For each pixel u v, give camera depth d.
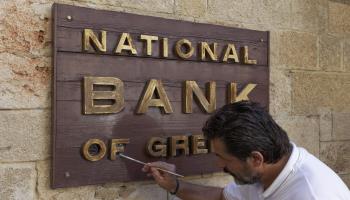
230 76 2.58
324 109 3.11
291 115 2.92
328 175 1.64
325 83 3.11
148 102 2.25
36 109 2.01
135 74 2.24
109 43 2.16
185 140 2.38
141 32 2.26
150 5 2.34
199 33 2.47
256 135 1.56
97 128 2.12
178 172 2.38
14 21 1.96
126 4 2.26
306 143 3.01
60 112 2.03
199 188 2.23
